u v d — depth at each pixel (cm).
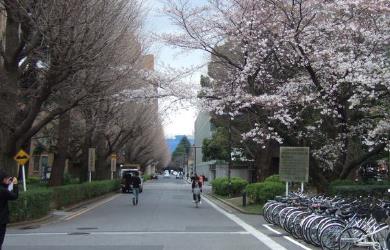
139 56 2684
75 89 2184
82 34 1889
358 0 1986
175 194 4525
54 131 3531
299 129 2520
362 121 2361
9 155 2077
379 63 2030
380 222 1167
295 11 2119
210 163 9200
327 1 2088
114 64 2266
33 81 2295
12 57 2027
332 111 2238
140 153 8194
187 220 2028
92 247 1247
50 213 2239
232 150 4647
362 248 1133
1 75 1978
